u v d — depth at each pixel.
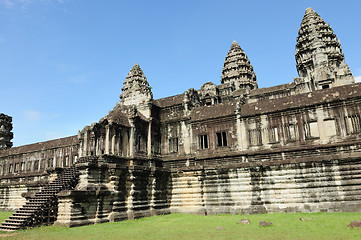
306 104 29.78
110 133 29.64
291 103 30.91
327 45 55.34
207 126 34.84
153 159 34.44
